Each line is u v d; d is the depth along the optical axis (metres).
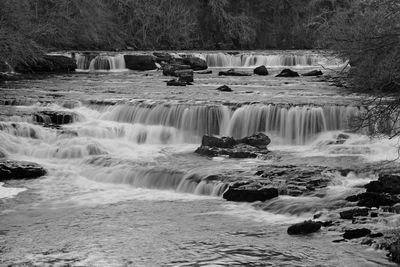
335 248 11.96
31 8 48.00
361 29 21.91
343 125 21.83
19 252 12.29
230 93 27.86
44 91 29.22
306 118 22.03
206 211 14.72
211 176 16.66
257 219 13.99
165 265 11.47
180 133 22.94
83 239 12.98
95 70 43.34
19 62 38.75
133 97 26.28
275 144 21.98
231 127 22.73
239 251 12.03
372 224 12.83
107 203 15.68
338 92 27.61
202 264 11.46
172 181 17.03
